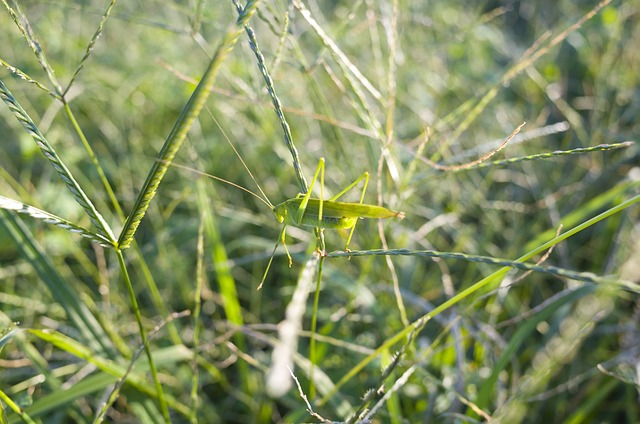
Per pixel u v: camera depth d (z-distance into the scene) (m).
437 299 0.42
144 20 0.34
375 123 0.31
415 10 0.55
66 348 0.28
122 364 0.31
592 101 0.55
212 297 0.41
